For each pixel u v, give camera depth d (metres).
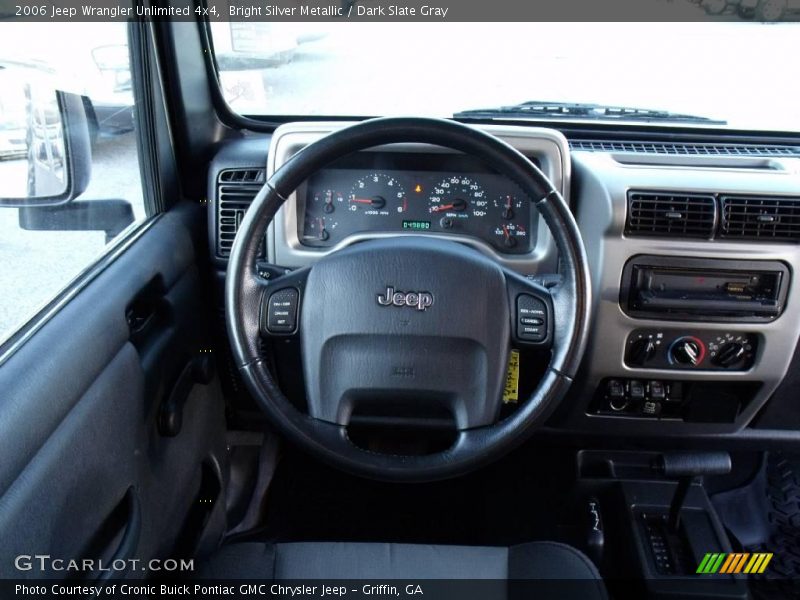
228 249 1.66
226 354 1.76
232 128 1.90
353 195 1.54
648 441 1.76
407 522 1.85
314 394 1.26
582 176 1.54
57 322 1.01
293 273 1.28
